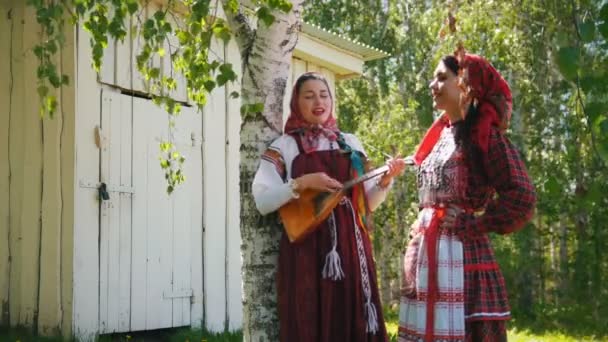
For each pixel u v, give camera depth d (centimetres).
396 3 1482
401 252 1338
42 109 483
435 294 348
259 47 404
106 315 604
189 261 676
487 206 350
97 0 452
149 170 644
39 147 603
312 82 387
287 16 407
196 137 689
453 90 368
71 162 586
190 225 679
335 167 379
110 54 618
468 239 352
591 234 1494
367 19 1548
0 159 623
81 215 589
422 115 1370
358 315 367
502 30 1027
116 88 623
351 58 888
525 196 341
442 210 357
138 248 632
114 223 614
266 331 388
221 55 715
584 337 1042
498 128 355
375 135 1212
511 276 1524
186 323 670
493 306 346
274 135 401
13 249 611
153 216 645
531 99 1165
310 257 365
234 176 722
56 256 586
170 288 657
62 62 592
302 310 360
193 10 432
